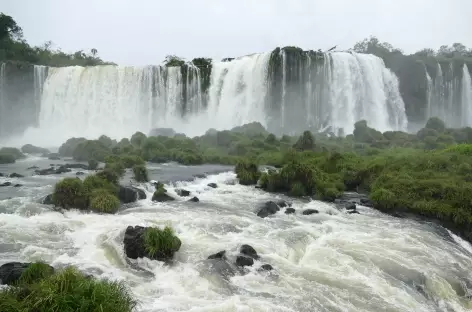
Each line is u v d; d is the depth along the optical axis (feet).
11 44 222.69
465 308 38.70
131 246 43.47
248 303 34.53
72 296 28.32
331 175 87.61
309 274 41.60
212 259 42.98
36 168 100.53
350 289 38.83
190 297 35.63
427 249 50.65
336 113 178.29
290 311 33.65
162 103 179.42
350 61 180.96
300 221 61.16
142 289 36.86
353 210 67.67
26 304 27.94
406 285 40.96
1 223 52.60
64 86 176.45
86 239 49.16
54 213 58.59
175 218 59.36
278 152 120.67
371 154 118.73
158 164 114.11
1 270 36.04
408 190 69.82
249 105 177.88
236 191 81.25
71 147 130.72
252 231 55.01
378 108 185.57
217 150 131.44
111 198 62.34
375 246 50.49
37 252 44.14
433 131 146.00
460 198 63.46
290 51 171.42
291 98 174.09
